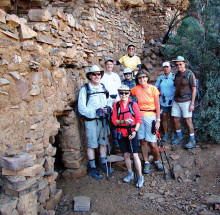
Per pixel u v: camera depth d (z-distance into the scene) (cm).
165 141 565
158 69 766
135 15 950
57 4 553
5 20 265
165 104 543
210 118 552
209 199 359
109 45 634
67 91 418
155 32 937
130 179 434
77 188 418
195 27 798
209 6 779
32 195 272
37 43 323
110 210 355
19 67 286
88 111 427
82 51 485
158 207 356
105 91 447
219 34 742
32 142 311
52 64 357
